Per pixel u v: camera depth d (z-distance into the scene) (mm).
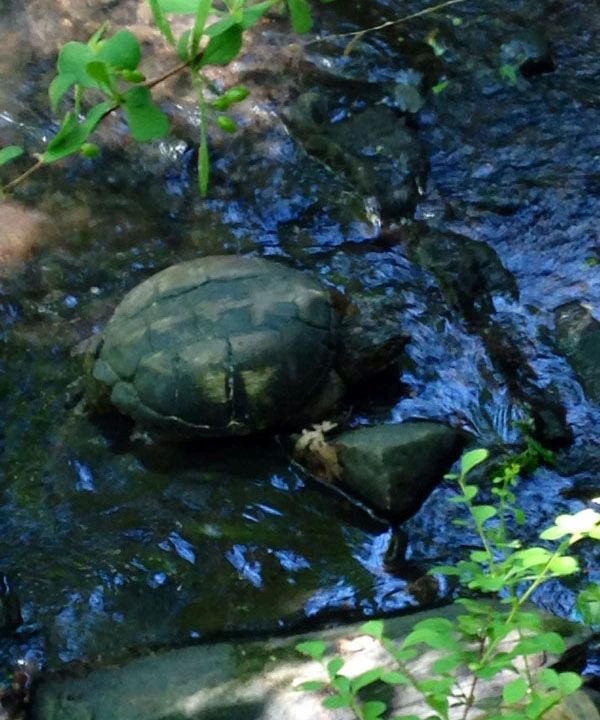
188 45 2508
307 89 7273
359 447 5000
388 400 5523
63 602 4629
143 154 6848
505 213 6551
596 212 6508
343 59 7445
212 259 5660
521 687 3000
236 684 4020
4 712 4090
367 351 5324
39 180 6727
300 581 4715
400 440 5016
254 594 4660
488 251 6207
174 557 4828
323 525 4965
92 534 4953
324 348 5254
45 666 4340
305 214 6621
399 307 5996
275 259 6348
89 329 5941
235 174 6816
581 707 3561
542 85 7332
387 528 4945
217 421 5086
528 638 3322
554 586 4582
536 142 6977
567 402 5500
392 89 7242
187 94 7184
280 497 5090
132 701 4000
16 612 4570
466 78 7355
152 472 5227
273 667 4082
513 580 3342
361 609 4559
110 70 2316
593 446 5277
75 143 2439
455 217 6535
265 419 5125
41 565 4801
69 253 6359
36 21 7770
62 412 5535
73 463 5289
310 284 5520
